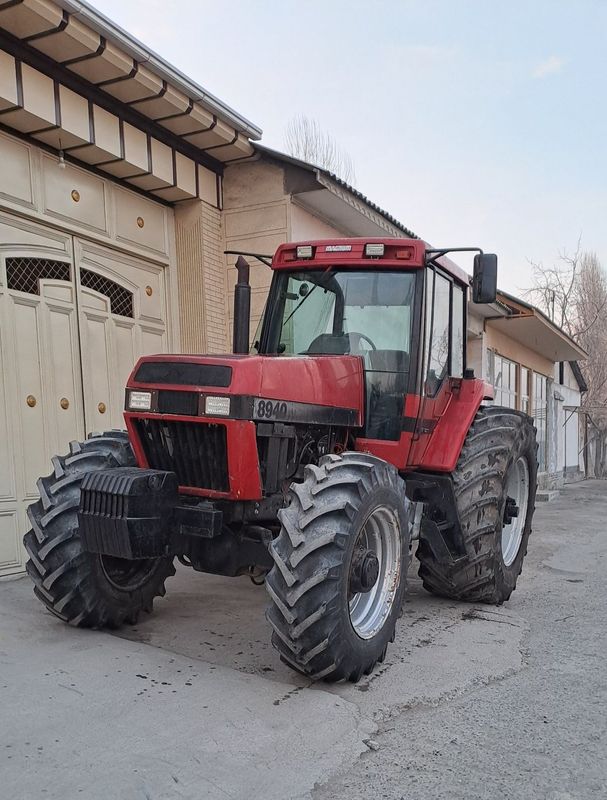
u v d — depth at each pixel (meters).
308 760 2.49
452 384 4.86
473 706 3.05
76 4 4.83
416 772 2.47
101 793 2.19
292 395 3.45
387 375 4.23
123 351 6.57
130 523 3.13
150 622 4.10
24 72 5.10
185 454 3.40
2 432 5.10
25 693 2.86
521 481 5.35
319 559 2.98
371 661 3.30
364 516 3.20
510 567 5.00
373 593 3.48
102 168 6.27
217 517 3.27
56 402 5.68
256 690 3.03
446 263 4.65
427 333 4.33
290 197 7.39
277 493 3.48
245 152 7.22
